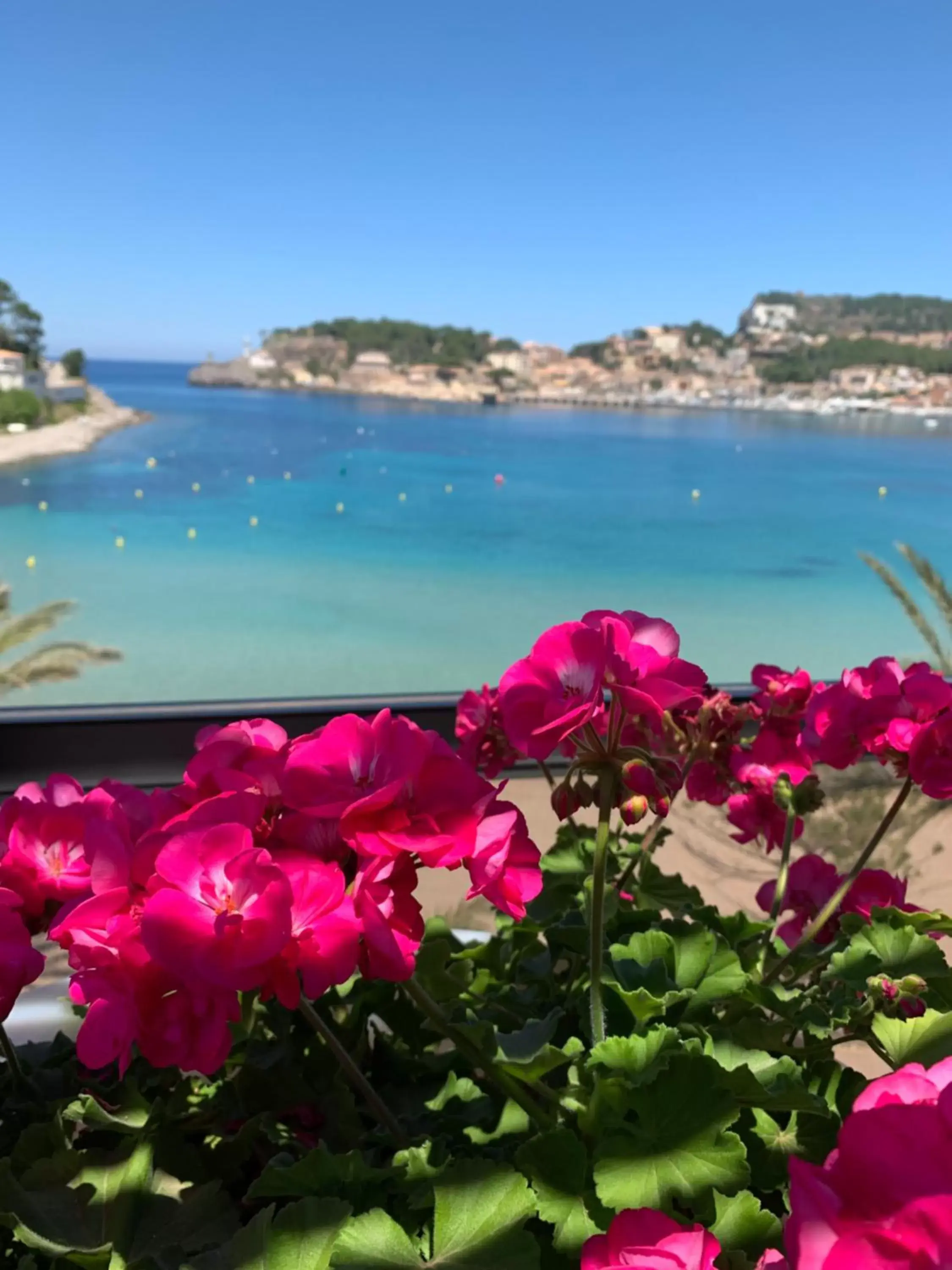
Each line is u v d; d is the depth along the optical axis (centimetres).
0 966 52
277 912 40
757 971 82
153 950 40
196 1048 42
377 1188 56
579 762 58
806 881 95
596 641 55
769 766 89
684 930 77
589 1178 55
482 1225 51
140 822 50
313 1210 51
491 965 85
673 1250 42
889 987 66
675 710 90
